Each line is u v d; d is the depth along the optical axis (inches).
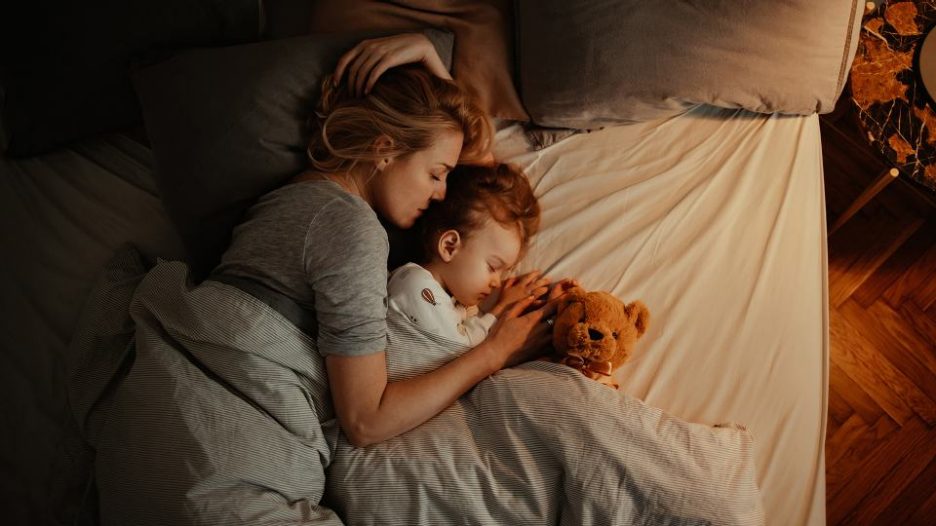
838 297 56.9
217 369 34.0
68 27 43.7
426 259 42.6
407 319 38.2
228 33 46.0
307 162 40.1
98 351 37.9
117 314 39.0
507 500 33.4
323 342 33.3
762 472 38.3
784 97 45.8
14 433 37.3
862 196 52.2
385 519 33.4
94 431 36.3
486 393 36.2
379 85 38.1
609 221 45.2
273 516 31.5
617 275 43.5
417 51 41.5
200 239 41.3
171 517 30.9
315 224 33.7
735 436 36.7
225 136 39.6
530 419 34.5
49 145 47.0
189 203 40.5
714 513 32.9
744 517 33.5
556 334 39.2
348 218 33.7
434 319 38.4
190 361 34.6
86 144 48.8
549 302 40.8
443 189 40.1
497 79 47.0
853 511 50.0
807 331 42.2
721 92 45.3
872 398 53.3
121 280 40.6
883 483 50.6
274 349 33.9
